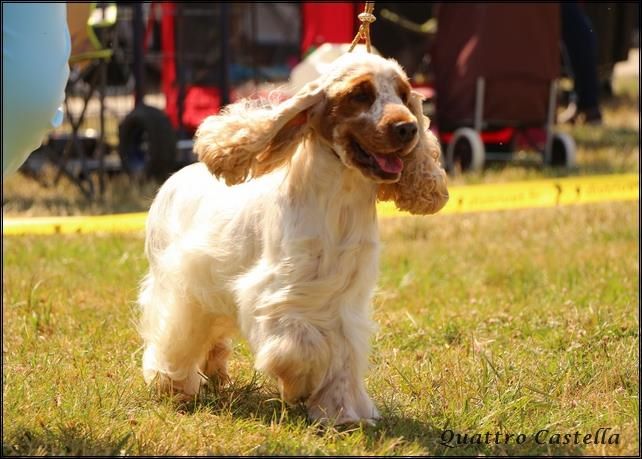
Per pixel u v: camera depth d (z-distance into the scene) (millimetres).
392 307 9375
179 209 6676
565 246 12258
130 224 12953
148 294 6988
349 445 5688
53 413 6246
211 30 18000
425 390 6824
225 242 6211
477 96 17344
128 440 5719
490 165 18281
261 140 5836
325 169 5848
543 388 6836
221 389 7035
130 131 16031
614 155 19172
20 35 5281
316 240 5848
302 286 5848
